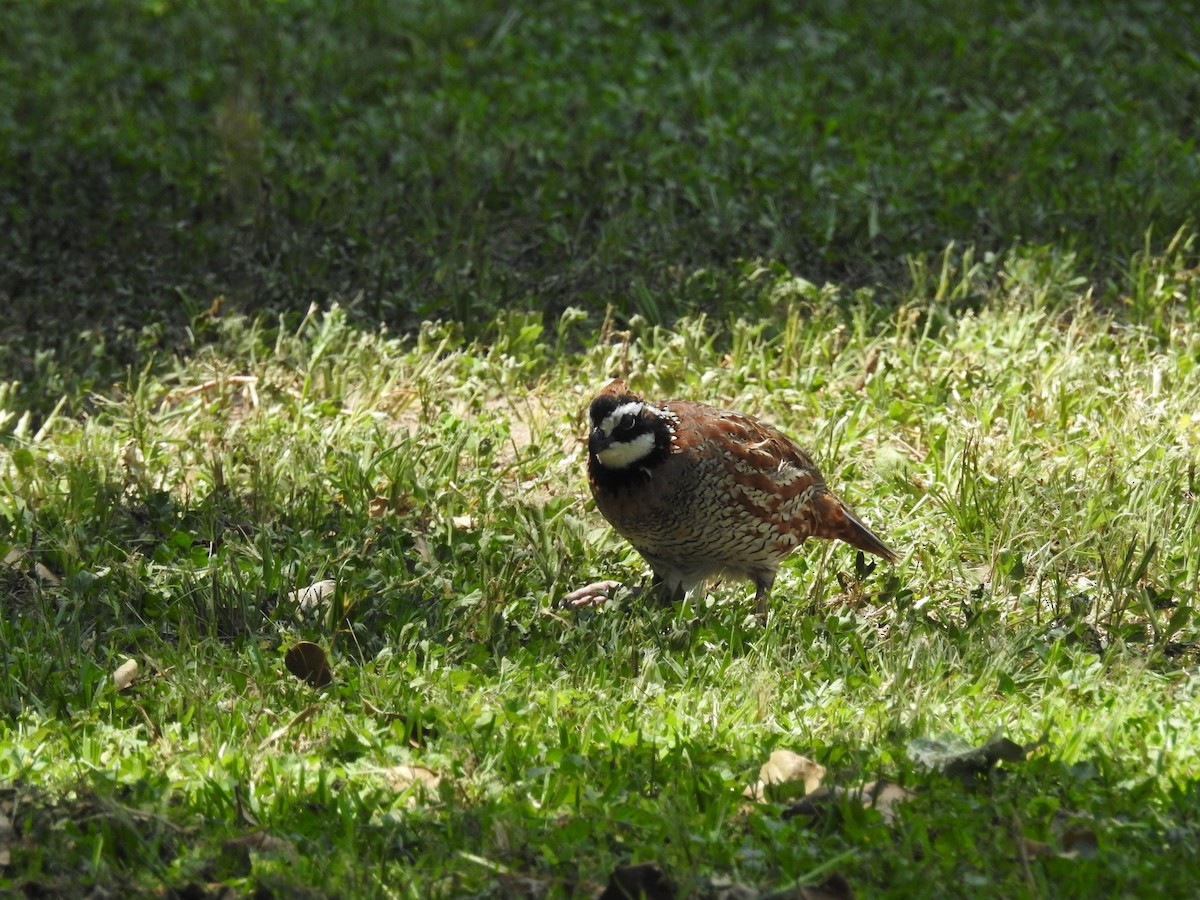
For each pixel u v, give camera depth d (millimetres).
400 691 8406
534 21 20734
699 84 18391
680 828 6836
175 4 21500
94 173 16438
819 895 6438
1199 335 12953
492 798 7230
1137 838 6836
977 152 16469
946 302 13953
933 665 8781
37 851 6715
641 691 8578
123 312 14523
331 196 15633
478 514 10922
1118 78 18453
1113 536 10203
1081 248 14867
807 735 7984
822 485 10133
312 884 6551
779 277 14172
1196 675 8773
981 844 6836
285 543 10422
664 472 9484
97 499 10727
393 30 20547
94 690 8586
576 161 16438
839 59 19453
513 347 13492
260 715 8117
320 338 13336
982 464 11273
